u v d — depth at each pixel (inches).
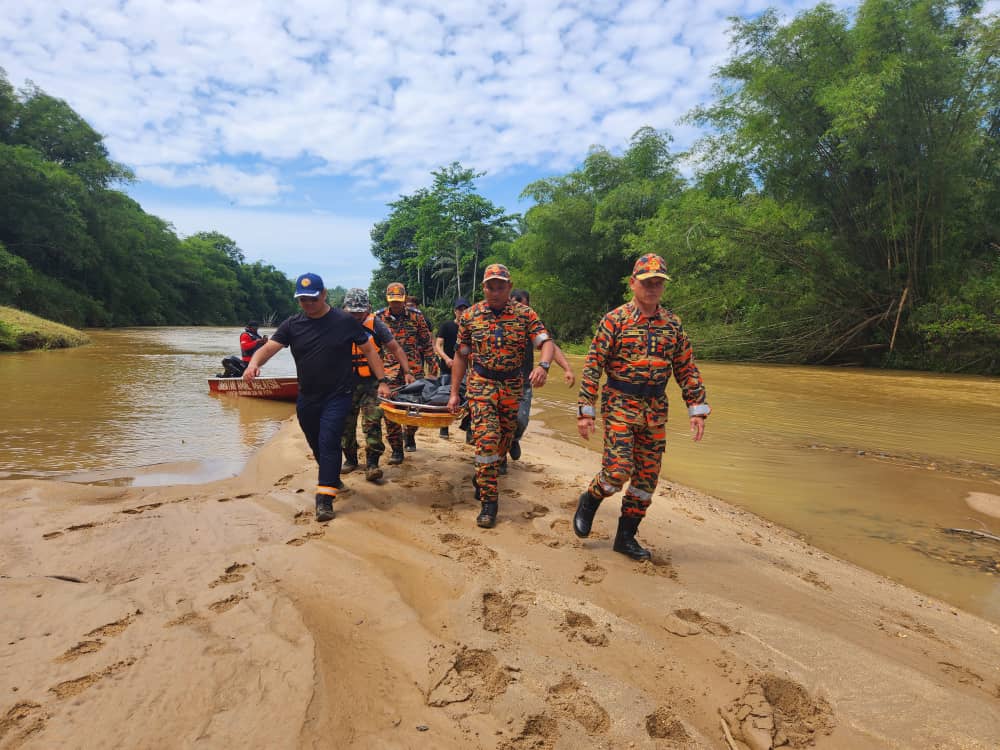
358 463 215.9
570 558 137.2
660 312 136.4
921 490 213.3
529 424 337.4
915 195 685.9
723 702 87.0
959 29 660.1
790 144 724.7
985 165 709.9
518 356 163.5
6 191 1433.3
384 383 181.3
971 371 689.6
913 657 102.7
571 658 95.6
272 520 155.2
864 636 108.9
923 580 141.9
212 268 3484.3
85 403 356.8
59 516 151.2
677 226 824.9
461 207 1688.0
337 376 166.9
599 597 118.1
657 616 111.4
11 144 1631.4
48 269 1641.2
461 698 83.8
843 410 391.9
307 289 161.6
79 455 229.6
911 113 649.6
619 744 77.1
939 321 684.1
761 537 162.9
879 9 634.8
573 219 1150.3
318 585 116.0
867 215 738.2
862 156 706.2
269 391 383.2
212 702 78.6
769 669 95.7
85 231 1724.9
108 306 1909.4
